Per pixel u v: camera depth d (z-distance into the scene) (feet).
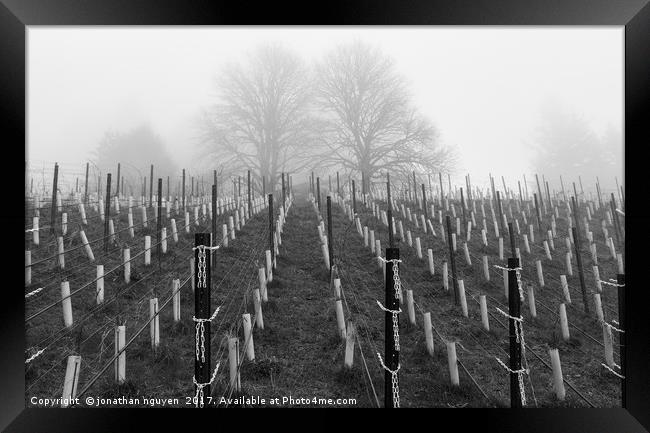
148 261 34.63
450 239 34.04
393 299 14.64
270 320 27.99
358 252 44.14
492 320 30.32
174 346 23.20
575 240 33.71
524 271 41.27
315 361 23.08
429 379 21.88
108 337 23.44
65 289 24.07
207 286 14.14
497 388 21.79
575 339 28.17
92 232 39.88
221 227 50.34
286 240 48.70
